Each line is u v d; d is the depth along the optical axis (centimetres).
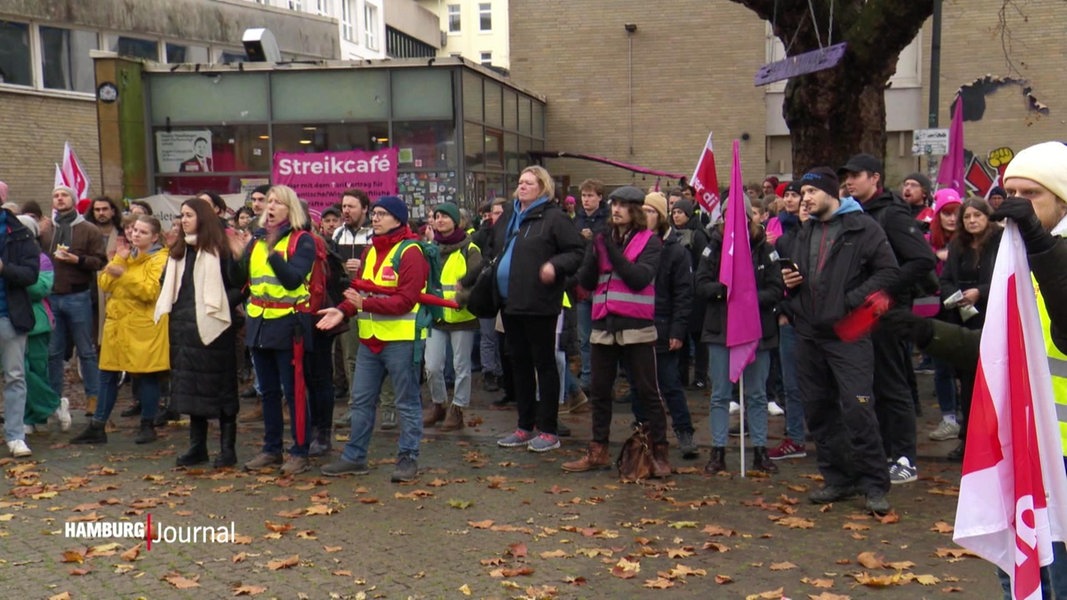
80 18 2195
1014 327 342
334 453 808
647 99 2141
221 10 2525
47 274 833
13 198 2092
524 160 2008
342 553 557
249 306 736
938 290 693
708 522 614
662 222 780
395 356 712
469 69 1588
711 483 709
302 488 694
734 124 2106
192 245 755
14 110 2091
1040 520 339
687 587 503
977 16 1980
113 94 1532
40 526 610
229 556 554
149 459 788
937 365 823
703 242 1041
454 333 888
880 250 611
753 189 1252
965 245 759
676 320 764
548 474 737
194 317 745
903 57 2020
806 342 649
